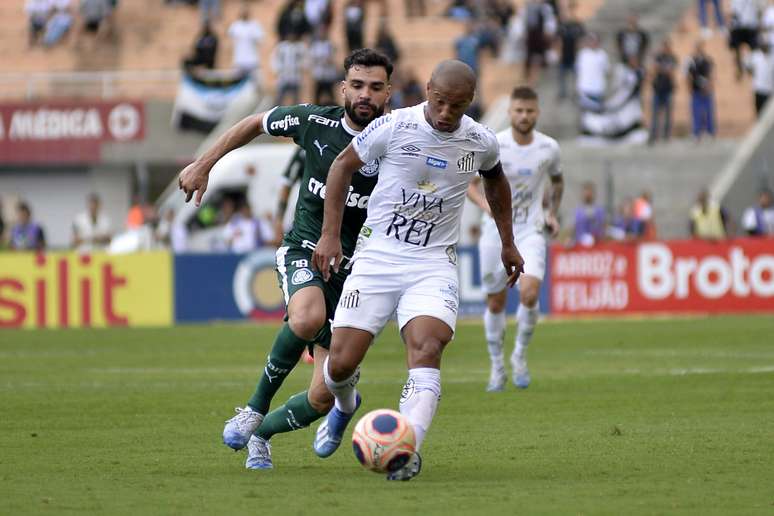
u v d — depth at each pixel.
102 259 82.12
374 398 40.44
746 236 92.69
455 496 22.22
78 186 119.50
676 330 70.50
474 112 104.56
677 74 119.25
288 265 26.38
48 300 81.88
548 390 42.19
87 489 23.27
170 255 82.31
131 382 46.56
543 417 34.75
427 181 24.19
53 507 21.25
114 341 68.31
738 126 113.75
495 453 27.88
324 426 25.81
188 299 82.44
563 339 65.62
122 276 82.06
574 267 83.44
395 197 24.30
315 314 25.27
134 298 82.06
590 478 24.28
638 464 26.03
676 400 38.53
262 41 125.62
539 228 43.78
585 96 109.12
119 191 119.12
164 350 62.09
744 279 84.12
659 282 83.81
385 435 23.06
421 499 21.91
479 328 75.06
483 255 42.62
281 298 83.00
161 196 120.44
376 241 24.52
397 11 125.25
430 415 23.61
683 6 123.62
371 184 26.22
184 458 27.69
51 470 25.84
